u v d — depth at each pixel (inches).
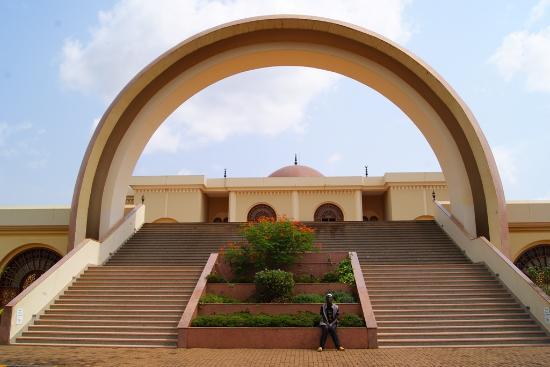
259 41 711.7
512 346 405.1
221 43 706.8
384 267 559.8
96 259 605.6
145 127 695.1
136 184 1074.1
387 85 706.2
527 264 734.5
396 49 662.5
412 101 690.2
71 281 537.3
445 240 687.7
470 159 660.7
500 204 609.3
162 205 1066.7
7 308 433.4
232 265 553.6
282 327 410.3
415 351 383.9
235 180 1088.2
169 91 692.1
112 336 426.6
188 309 439.5
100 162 677.3
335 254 565.3
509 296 496.7
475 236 629.0
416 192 1055.6
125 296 497.4
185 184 1066.7
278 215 1067.3
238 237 705.6
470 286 516.1
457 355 363.9
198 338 408.8
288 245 546.9
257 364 331.9
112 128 673.6
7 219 753.6
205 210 1134.4
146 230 749.3
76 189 642.2
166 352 384.2
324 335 391.9
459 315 453.7
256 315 432.8
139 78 664.4
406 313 456.1
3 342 424.2
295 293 496.4
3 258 748.0
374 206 1159.0
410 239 692.1
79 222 631.8
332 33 697.0
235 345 406.0
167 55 663.8
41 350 393.7
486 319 451.8
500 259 530.0
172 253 657.0
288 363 335.0
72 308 484.4
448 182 704.4
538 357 354.6
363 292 467.8
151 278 537.6
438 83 652.7
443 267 562.9
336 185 1070.4
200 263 620.4
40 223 751.1
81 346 411.8
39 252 759.7
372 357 356.8
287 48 706.8
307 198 1077.8
